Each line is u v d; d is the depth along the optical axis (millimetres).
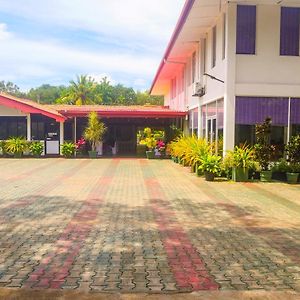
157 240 6297
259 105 14039
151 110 24906
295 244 6137
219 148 15117
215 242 6215
